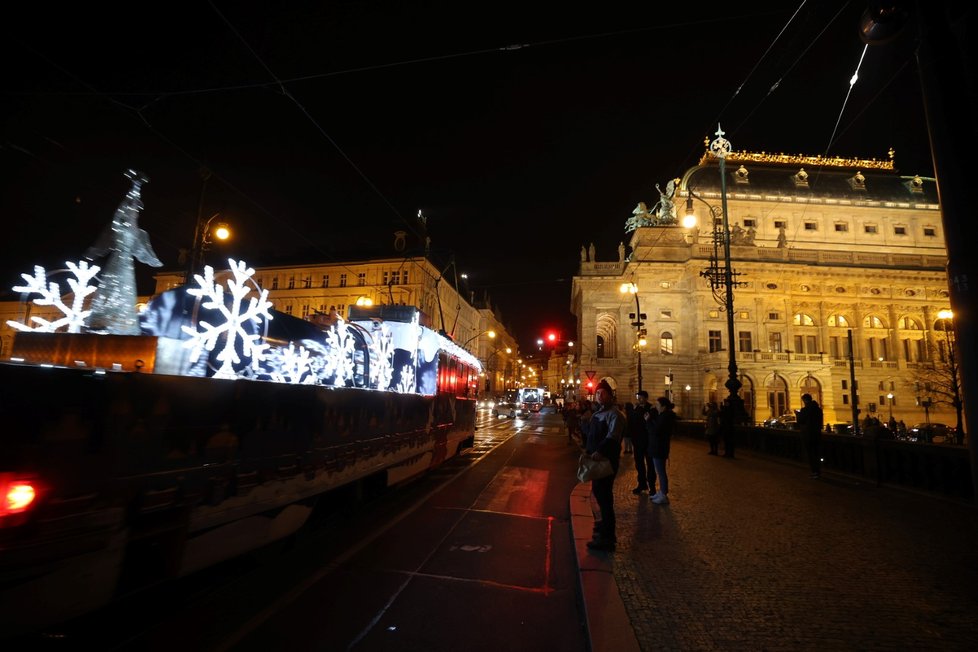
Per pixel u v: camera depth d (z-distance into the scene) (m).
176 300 5.44
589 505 8.28
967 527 6.86
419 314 10.48
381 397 7.45
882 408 52.41
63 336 4.47
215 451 3.83
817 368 48.94
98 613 4.09
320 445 5.50
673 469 13.03
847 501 8.74
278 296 57.22
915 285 54.03
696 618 3.87
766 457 15.97
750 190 59.84
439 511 8.40
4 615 2.51
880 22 3.26
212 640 3.77
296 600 4.57
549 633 4.06
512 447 20.22
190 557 3.68
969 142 2.93
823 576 4.84
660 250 56.22
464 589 4.97
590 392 46.91
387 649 3.73
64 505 2.71
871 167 65.25
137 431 3.14
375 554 6.00
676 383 52.66
